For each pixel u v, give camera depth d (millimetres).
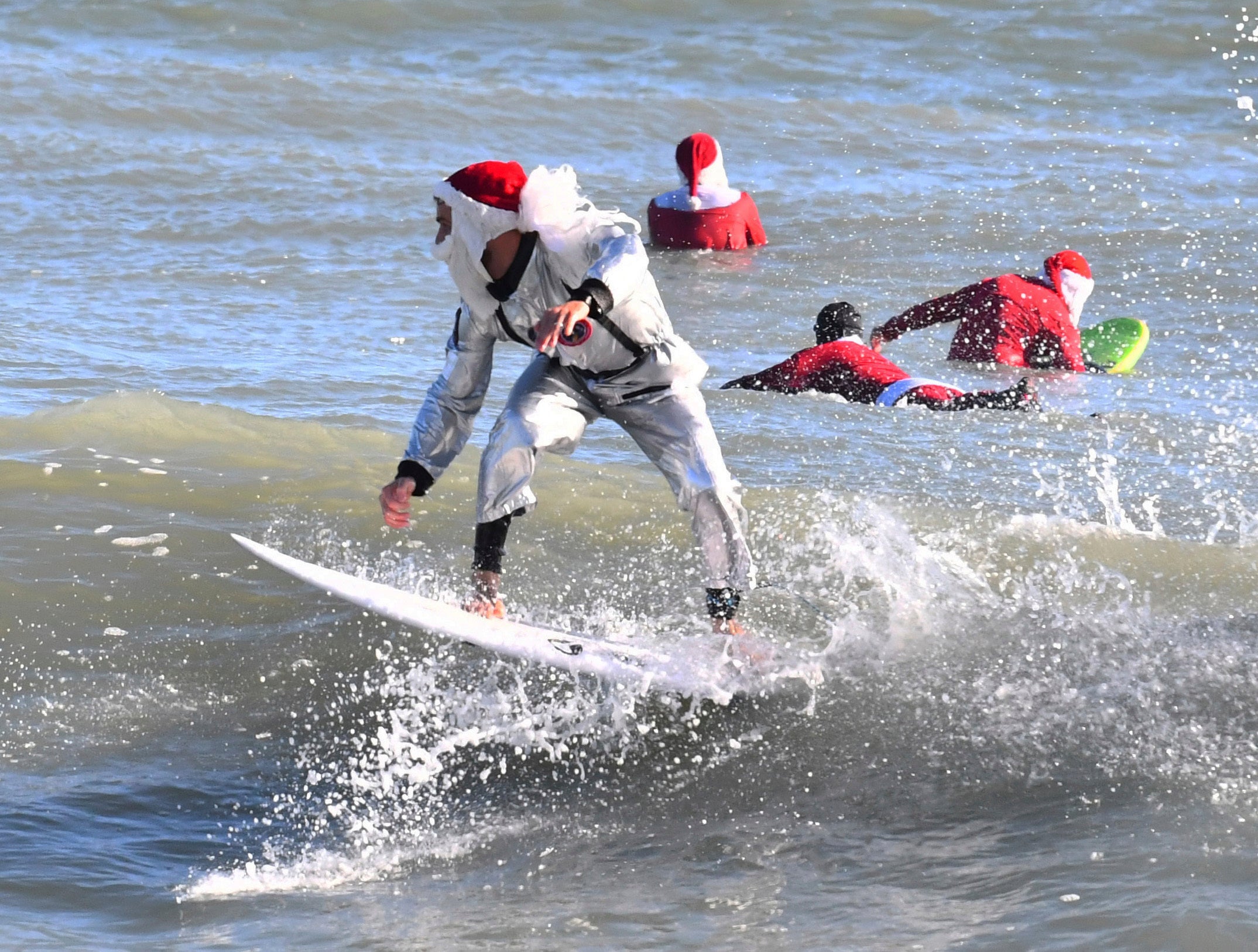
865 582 20172
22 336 32188
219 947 11148
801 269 43688
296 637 18547
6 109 56531
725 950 10844
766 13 78438
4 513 21672
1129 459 26266
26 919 11648
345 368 31422
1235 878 11367
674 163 57469
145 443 25125
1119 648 17750
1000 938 10641
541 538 21953
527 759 15516
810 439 27125
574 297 15430
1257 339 36156
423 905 12070
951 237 47031
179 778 14961
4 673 17125
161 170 50938
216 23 73125
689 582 20609
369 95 62250
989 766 14594
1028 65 72562
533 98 64000
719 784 14711
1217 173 56250
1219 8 77625
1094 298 39969
